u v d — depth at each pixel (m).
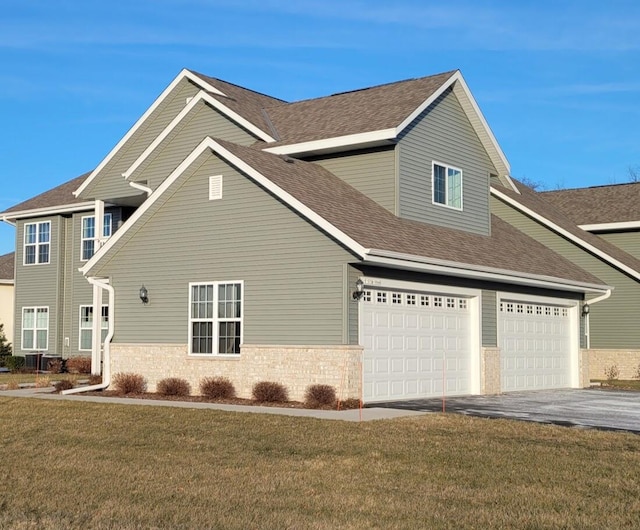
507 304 25.34
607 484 10.96
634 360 32.47
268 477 11.37
